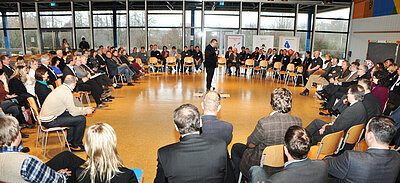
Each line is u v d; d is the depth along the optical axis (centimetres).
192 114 173
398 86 546
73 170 215
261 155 229
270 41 1334
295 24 1403
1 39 1429
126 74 910
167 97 729
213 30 1418
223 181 177
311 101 727
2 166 164
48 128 357
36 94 441
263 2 1373
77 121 365
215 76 1182
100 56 863
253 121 527
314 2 1355
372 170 179
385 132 176
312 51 1423
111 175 153
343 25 1403
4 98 452
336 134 267
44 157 354
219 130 232
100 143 151
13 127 171
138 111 588
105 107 622
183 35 1412
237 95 777
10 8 1396
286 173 149
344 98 466
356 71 604
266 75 1243
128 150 381
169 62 1175
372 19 1191
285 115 225
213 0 1362
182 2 1378
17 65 521
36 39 1434
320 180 150
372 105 371
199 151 165
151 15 1398
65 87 359
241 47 1330
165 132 458
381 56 1124
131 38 1423
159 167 165
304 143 149
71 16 1402
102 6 1391
